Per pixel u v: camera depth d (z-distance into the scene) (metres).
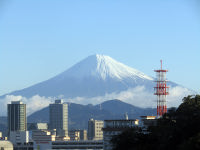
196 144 178.00
